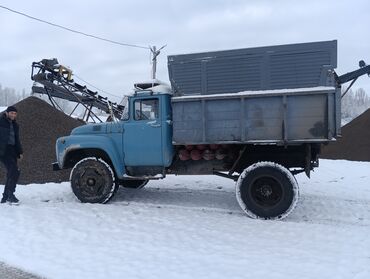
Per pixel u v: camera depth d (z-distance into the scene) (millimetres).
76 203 8523
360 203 8719
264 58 7590
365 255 5453
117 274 4738
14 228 6590
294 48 7453
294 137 7234
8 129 8266
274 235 6383
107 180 8602
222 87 7762
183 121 7797
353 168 13336
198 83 7875
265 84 7562
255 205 7504
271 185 7531
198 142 7715
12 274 4777
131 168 8602
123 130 8500
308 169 7684
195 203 8711
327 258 5328
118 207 8172
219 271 4859
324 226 6906
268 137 7371
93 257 5328
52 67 15125
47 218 7211
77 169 8711
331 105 7148
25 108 15055
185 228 6754
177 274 4754
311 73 7387
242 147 7992
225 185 10477
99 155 8977
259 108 7398
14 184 8469
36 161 12328
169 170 8539
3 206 8078
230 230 6652
